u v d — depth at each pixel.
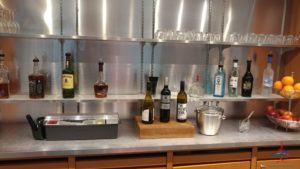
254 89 2.35
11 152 1.43
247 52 2.29
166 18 2.12
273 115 2.04
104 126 1.67
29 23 1.92
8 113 1.98
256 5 2.27
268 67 2.21
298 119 1.93
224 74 2.08
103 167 1.57
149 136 1.72
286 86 2.04
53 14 1.95
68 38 1.70
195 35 1.95
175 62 2.18
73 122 1.68
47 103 2.02
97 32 2.03
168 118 1.85
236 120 2.29
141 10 2.08
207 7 2.19
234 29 2.26
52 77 2.00
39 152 1.46
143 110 1.80
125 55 2.10
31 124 1.63
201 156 1.70
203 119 1.81
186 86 2.22
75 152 1.50
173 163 1.67
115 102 2.13
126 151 1.56
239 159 1.76
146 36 2.11
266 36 2.08
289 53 2.27
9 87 1.93
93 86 2.07
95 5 2.00
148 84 1.83
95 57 2.05
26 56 1.95
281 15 2.33
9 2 1.87
